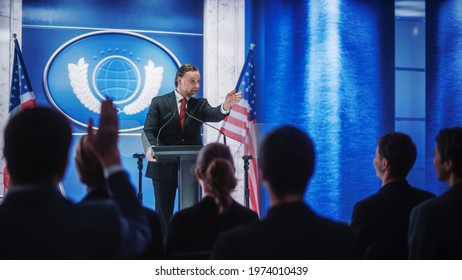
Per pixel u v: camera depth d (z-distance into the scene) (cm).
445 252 163
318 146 612
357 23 631
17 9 557
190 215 202
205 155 216
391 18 645
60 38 574
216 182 202
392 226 211
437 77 655
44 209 111
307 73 613
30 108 116
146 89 594
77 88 575
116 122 131
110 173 130
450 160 175
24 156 111
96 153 130
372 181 629
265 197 593
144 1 598
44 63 568
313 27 616
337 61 618
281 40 611
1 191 539
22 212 110
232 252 120
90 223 114
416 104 678
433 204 167
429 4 657
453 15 658
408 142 220
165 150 346
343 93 620
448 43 657
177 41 607
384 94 639
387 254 196
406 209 213
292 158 123
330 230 123
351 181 620
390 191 217
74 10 578
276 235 120
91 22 582
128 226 119
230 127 488
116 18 590
